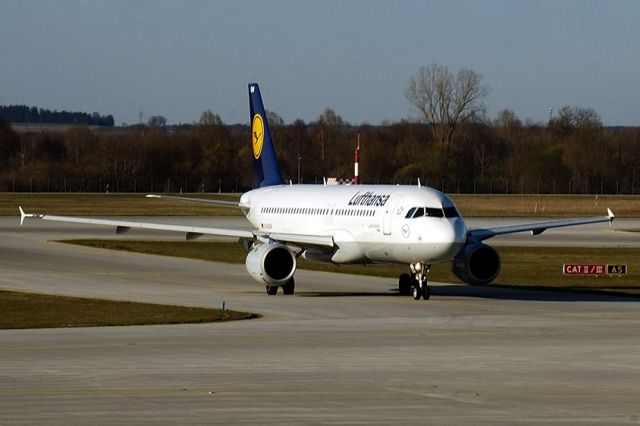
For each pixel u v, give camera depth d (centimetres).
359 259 15712
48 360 9319
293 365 9069
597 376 8550
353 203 15875
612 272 19150
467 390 7906
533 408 7225
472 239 15512
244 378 8400
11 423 6719
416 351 9950
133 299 15138
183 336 11088
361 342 10600
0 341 10669
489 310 13838
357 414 7025
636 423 6769
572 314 13400
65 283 17500
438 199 14625
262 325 12131
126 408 7188
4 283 17375
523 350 10044
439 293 16312
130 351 9906
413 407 7250
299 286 17200
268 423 6744
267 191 19225
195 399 7512
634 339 10900
